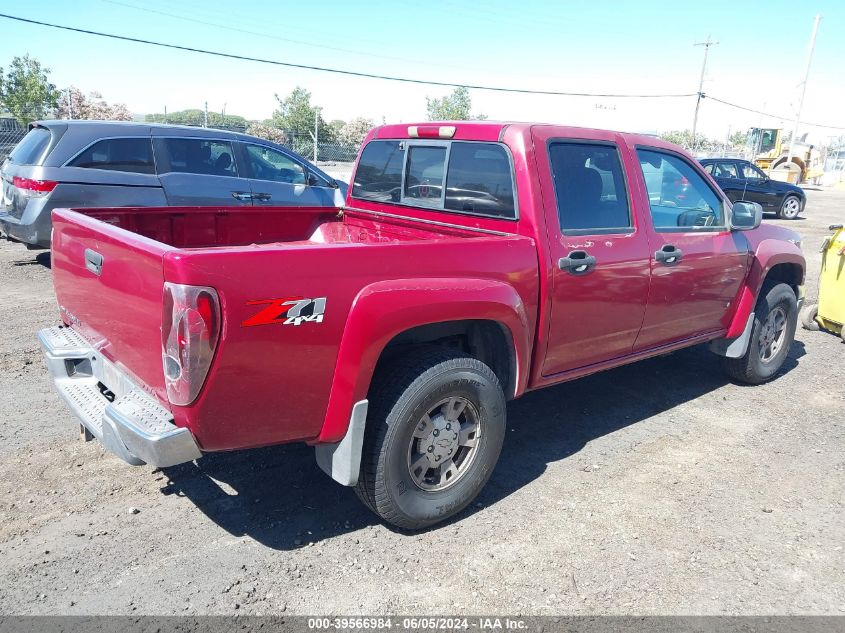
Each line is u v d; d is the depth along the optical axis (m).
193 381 2.42
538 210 3.49
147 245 2.53
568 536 3.24
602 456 4.12
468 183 3.86
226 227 4.41
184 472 3.73
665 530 3.32
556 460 4.05
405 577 2.89
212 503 3.43
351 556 3.03
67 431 4.13
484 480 3.40
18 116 30.58
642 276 4.03
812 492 3.76
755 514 3.50
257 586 2.79
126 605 2.64
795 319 5.54
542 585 2.86
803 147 40.66
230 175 8.66
